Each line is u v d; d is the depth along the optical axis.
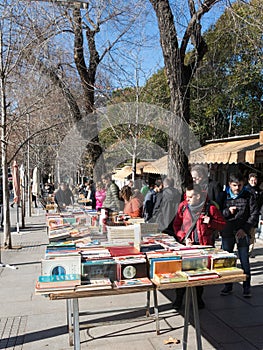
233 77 14.63
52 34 8.53
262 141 7.67
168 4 6.69
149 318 3.82
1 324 4.09
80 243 3.57
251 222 4.72
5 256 7.66
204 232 4.07
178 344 3.60
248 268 4.84
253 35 7.86
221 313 4.37
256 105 17.72
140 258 2.96
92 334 3.83
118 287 2.65
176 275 2.81
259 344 3.58
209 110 16.83
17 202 11.25
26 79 9.02
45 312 4.45
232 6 7.32
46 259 2.67
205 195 4.14
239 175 4.78
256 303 4.69
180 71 6.74
